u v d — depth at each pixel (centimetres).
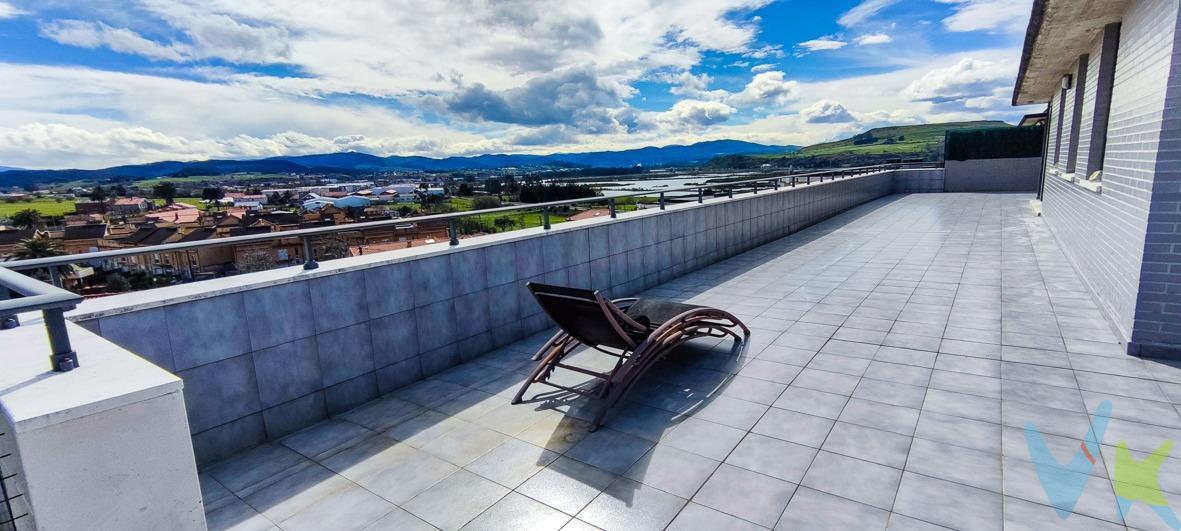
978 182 2005
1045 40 705
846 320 504
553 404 355
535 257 509
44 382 142
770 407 332
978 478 248
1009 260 747
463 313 441
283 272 340
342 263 368
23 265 233
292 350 332
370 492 264
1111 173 479
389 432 327
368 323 372
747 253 913
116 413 135
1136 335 381
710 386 369
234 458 305
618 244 621
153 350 272
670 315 421
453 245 443
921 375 368
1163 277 366
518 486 262
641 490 253
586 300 328
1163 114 349
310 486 272
